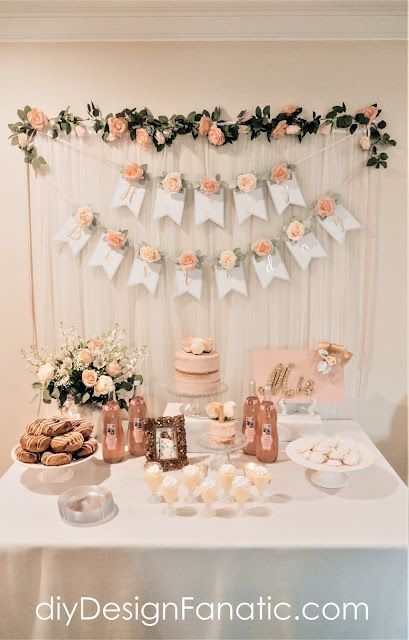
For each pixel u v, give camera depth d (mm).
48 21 2354
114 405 2072
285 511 1738
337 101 2393
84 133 2377
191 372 2160
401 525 1651
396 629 1606
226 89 2395
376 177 2416
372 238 2455
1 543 1570
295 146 2393
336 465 1791
